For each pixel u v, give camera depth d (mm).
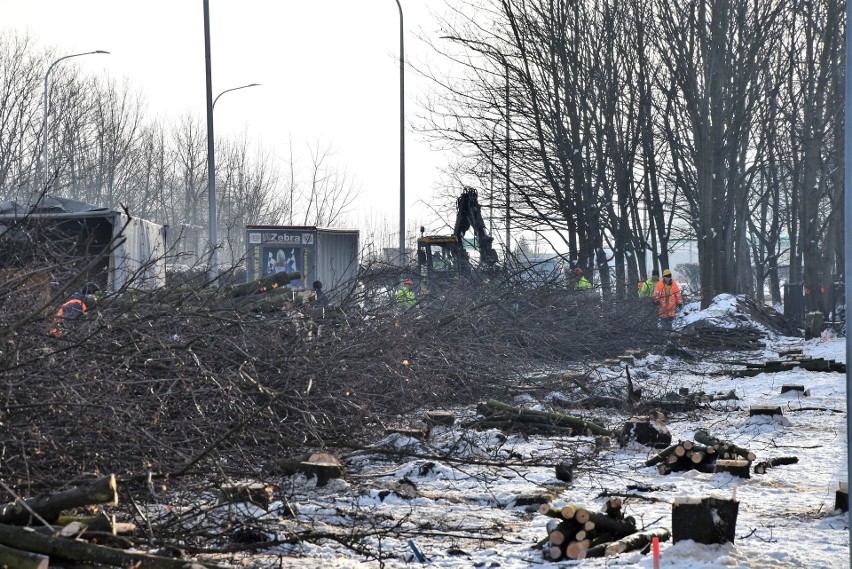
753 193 152750
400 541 17219
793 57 107625
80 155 168750
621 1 100750
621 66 103250
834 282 107312
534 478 23312
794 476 23969
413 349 29875
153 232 57781
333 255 92062
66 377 18453
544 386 35906
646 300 66500
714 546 15750
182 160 194375
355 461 24625
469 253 69188
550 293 48844
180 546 15484
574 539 16188
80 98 172000
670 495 21656
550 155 100375
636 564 15234
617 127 103562
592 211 98500
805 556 15781
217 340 23547
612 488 22312
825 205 143500
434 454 25188
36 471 17422
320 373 24219
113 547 13727
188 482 19094
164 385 20938
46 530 13312
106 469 17922
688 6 99000
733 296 86250
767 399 40656
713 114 97125
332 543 16797
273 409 22812
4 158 148500
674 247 135625
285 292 33906
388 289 37750
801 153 116312
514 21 98125
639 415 35281
